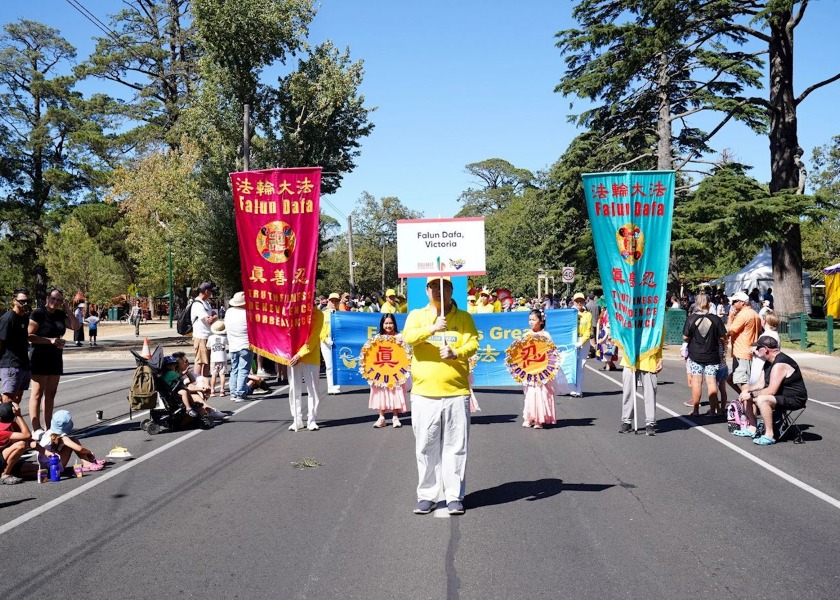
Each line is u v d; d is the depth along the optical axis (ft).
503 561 18.28
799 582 16.89
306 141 128.98
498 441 33.83
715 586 16.66
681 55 107.55
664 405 44.98
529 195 186.80
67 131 193.67
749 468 28.25
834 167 229.25
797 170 100.27
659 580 17.01
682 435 35.22
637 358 35.19
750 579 17.07
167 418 36.94
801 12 97.25
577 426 37.83
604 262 35.70
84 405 48.83
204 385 49.24
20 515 22.86
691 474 27.27
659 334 35.17
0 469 27.09
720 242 99.55
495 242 217.77
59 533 21.04
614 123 120.78
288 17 120.37
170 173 148.25
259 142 128.88
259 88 125.80
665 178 34.86
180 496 24.75
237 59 119.55
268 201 37.09
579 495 24.36
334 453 31.40
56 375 34.32
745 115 111.86
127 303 278.87
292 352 36.52
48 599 16.37
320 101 124.98
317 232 37.22
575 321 48.78
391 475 27.32
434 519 21.81
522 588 16.57
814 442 33.40
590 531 20.62
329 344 51.60
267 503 23.71
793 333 91.09
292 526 21.29
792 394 33.01
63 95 192.65
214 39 117.91
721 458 30.07
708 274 183.01
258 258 37.09
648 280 35.19
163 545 19.83
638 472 27.61
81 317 120.57
